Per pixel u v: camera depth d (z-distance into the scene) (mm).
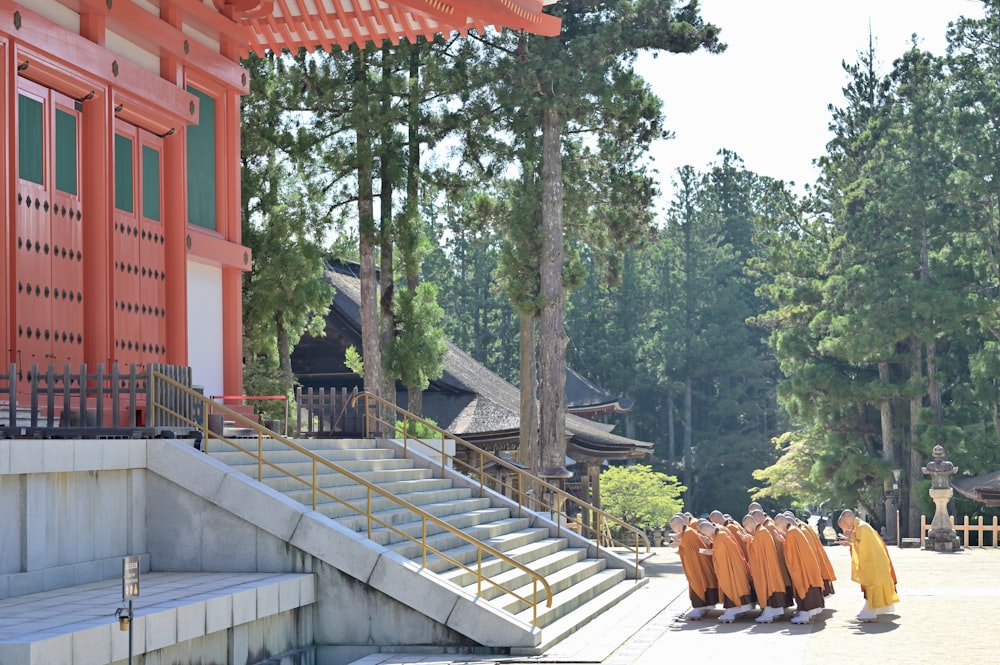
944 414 63625
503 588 16672
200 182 25016
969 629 18031
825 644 16734
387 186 39625
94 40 21078
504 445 47031
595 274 103125
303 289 34719
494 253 102500
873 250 60406
